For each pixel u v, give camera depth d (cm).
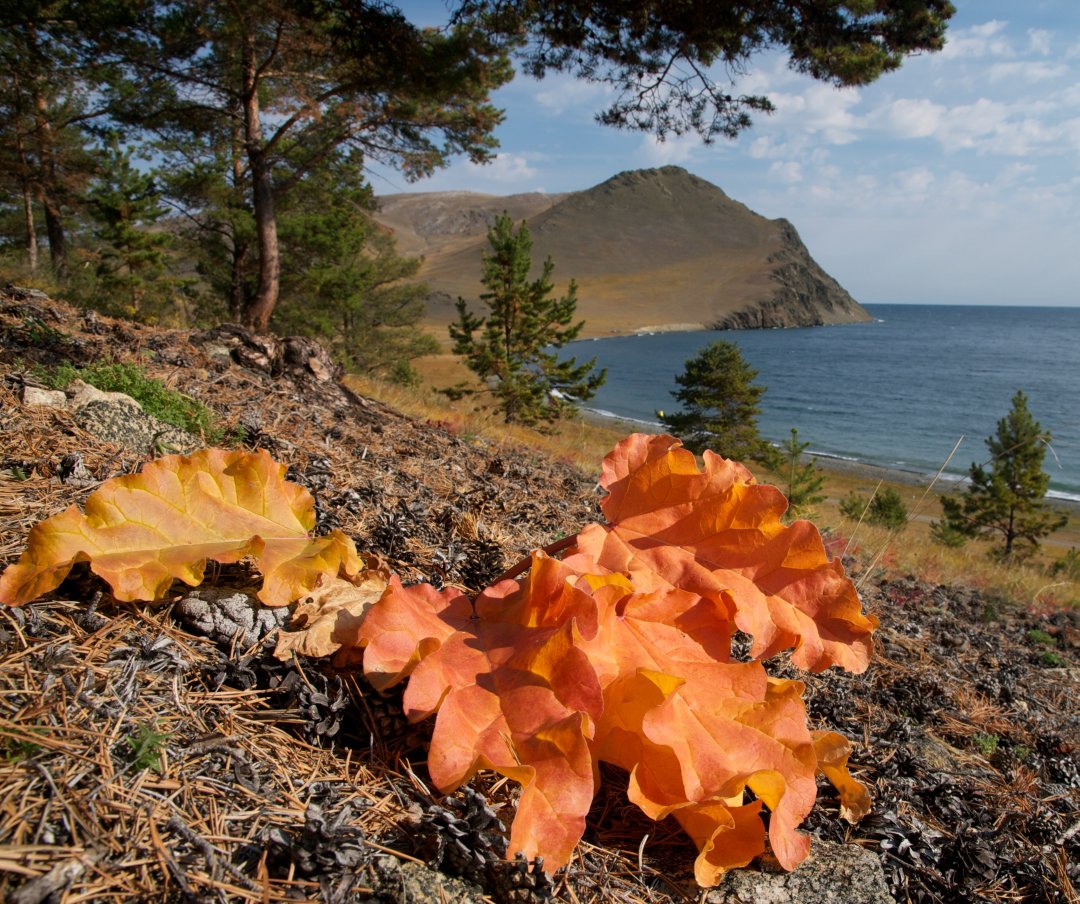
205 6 1166
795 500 973
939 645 390
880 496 1558
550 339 1952
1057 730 302
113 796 125
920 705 271
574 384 1984
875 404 8506
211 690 160
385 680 151
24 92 1805
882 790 194
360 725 164
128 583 159
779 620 172
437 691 145
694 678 159
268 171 1427
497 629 164
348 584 190
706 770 143
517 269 1881
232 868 117
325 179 1931
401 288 2808
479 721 141
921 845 174
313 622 174
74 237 3234
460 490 377
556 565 159
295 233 2002
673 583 180
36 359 380
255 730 154
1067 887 179
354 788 146
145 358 461
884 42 952
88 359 405
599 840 154
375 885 122
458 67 1163
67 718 137
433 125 1410
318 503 270
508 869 126
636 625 171
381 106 1370
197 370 477
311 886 119
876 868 155
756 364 13650
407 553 248
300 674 166
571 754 131
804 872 151
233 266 2117
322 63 1300
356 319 2684
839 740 165
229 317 2075
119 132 1481
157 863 115
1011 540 2456
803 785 146
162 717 147
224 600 179
